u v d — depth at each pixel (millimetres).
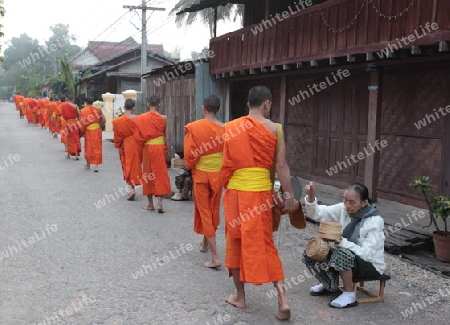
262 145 3678
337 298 4078
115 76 26203
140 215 7117
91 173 10828
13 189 8867
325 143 9852
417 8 6062
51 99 19172
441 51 5957
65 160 12852
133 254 5355
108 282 4535
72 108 12602
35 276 4652
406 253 5602
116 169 11469
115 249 5520
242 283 3992
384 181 8297
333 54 7734
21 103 33844
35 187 9094
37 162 12391
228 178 3838
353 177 9031
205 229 4949
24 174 10531
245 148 3707
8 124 27250
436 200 5371
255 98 3756
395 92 8008
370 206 4117
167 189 7152
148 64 28562
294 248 5652
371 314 3945
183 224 6648
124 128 7863
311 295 4312
